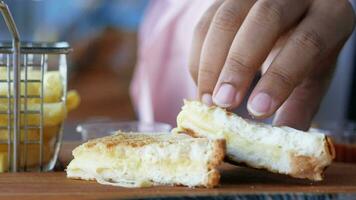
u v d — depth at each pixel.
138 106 1.03
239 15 0.45
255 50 0.43
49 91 0.48
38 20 1.28
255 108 0.42
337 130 0.67
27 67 0.47
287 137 0.42
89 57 1.25
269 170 0.43
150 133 0.47
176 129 0.46
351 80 0.97
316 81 0.53
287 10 0.45
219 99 0.43
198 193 0.38
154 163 0.42
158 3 1.01
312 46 0.44
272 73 0.43
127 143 0.42
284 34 0.48
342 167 0.50
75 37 1.28
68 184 0.42
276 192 0.38
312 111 0.53
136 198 0.35
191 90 0.92
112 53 1.26
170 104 0.96
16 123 0.46
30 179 0.44
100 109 1.10
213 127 0.44
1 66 0.47
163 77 0.96
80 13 1.29
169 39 0.95
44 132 0.47
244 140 0.43
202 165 0.41
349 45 0.97
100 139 0.44
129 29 1.28
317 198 0.36
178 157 0.41
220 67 0.45
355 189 0.42
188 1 0.93
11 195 0.39
